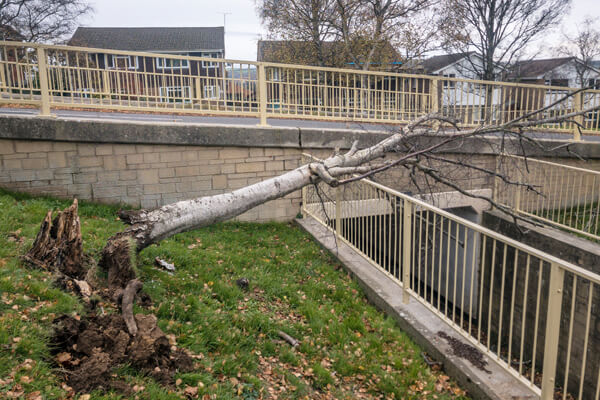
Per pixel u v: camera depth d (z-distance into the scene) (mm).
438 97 8766
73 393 2752
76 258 4520
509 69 26469
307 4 21719
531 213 8391
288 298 5383
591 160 9734
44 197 7180
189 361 3402
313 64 22688
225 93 7840
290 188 5402
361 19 21609
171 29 41031
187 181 7887
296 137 8180
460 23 23344
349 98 8562
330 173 5496
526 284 3402
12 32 29609
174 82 7703
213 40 38688
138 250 4750
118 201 7605
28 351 2951
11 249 4516
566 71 31297
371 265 6328
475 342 3949
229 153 8008
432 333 4547
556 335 3117
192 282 5020
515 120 6266
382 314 5215
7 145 6969
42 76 6977
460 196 9156
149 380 3066
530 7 24625
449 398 3797
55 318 3346
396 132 6977
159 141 7570
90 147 7359
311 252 6941
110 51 7156
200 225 5012
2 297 3484
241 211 5168
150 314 3787
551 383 3160
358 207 6293
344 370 4070
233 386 3381
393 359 4309
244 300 5023
